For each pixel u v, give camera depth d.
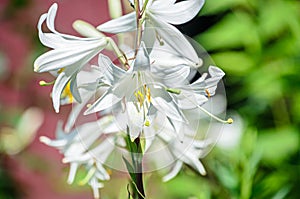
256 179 1.22
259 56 1.59
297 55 1.52
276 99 1.58
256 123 1.56
